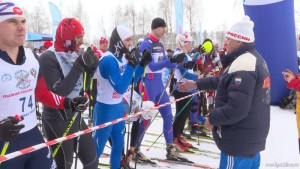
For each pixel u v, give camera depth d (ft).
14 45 4.88
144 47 11.00
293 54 21.75
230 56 6.72
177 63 10.38
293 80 8.74
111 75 7.85
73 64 6.12
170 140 11.34
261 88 6.18
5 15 4.72
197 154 12.25
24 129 5.26
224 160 6.68
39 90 5.79
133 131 10.37
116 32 8.50
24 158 5.27
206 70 17.07
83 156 7.07
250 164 6.54
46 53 6.46
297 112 9.04
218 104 6.55
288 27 21.25
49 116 6.73
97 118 8.64
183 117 12.67
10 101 4.90
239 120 6.03
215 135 6.72
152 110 9.50
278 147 12.92
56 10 22.41
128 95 9.46
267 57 21.89
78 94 7.05
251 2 21.50
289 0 20.88
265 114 6.37
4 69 4.77
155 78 11.33
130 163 10.98
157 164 10.99
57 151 6.64
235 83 5.96
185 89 8.61
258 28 21.70
